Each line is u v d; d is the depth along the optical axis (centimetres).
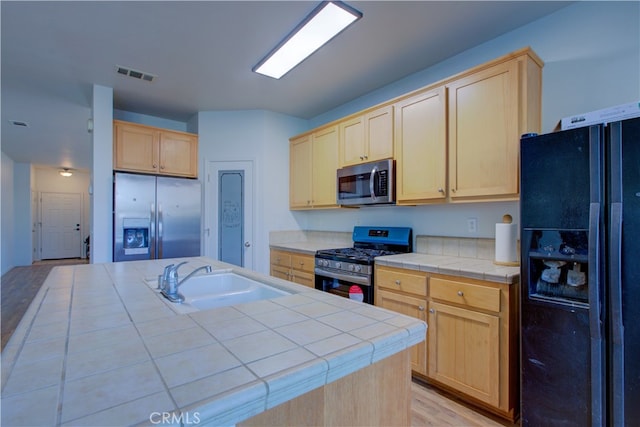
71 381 60
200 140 394
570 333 150
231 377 62
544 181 158
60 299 123
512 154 199
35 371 64
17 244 748
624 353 134
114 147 331
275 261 379
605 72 193
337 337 83
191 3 198
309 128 431
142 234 335
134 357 71
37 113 394
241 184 394
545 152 158
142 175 333
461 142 225
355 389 82
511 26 225
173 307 113
